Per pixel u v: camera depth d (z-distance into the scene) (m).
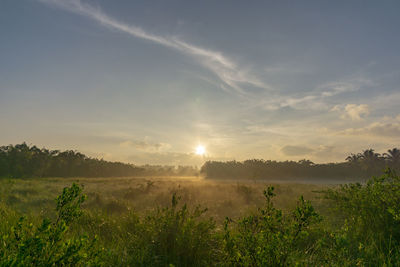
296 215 2.60
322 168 93.00
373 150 78.69
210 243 3.55
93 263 2.21
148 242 3.47
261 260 2.55
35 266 1.81
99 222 4.65
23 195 13.97
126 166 119.62
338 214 6.55
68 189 2.34
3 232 3.07
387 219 4.62
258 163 94.69
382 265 2.97
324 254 3.14
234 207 10.88
